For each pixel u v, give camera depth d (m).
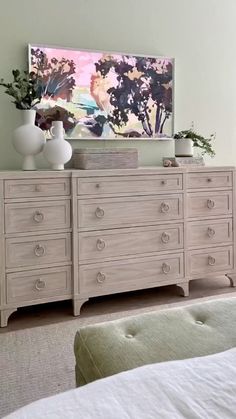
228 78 3.76
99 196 2.76
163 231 3.00
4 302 2.56
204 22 3.61
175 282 3.06
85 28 3.16
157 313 1.67
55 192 2.64
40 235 2.62
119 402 0.81
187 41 3.55
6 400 1.77
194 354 1.35
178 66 3.53
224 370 0.94
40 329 2.52
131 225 2.88
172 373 0.93
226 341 1.43
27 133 2.71
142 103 3.38
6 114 2.96
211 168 3.15
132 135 3.36
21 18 2.96
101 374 1.31
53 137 2.83
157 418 0.76
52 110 3.06
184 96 3.58
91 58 3.16
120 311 2.82
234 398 0.83
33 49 2.97
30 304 2.62
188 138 3.28
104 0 3.21
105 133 3.25
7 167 2.99
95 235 2.77
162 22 3.44
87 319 2.68
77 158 2.92
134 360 1.32
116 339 1.45
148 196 2.92
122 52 3.28
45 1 3.01
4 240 2.53
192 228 3.12
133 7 3.31
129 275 2.89
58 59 3.05
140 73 3.35
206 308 1.70
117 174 2.80
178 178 3.02
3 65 2.93
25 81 2.79
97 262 2.79
